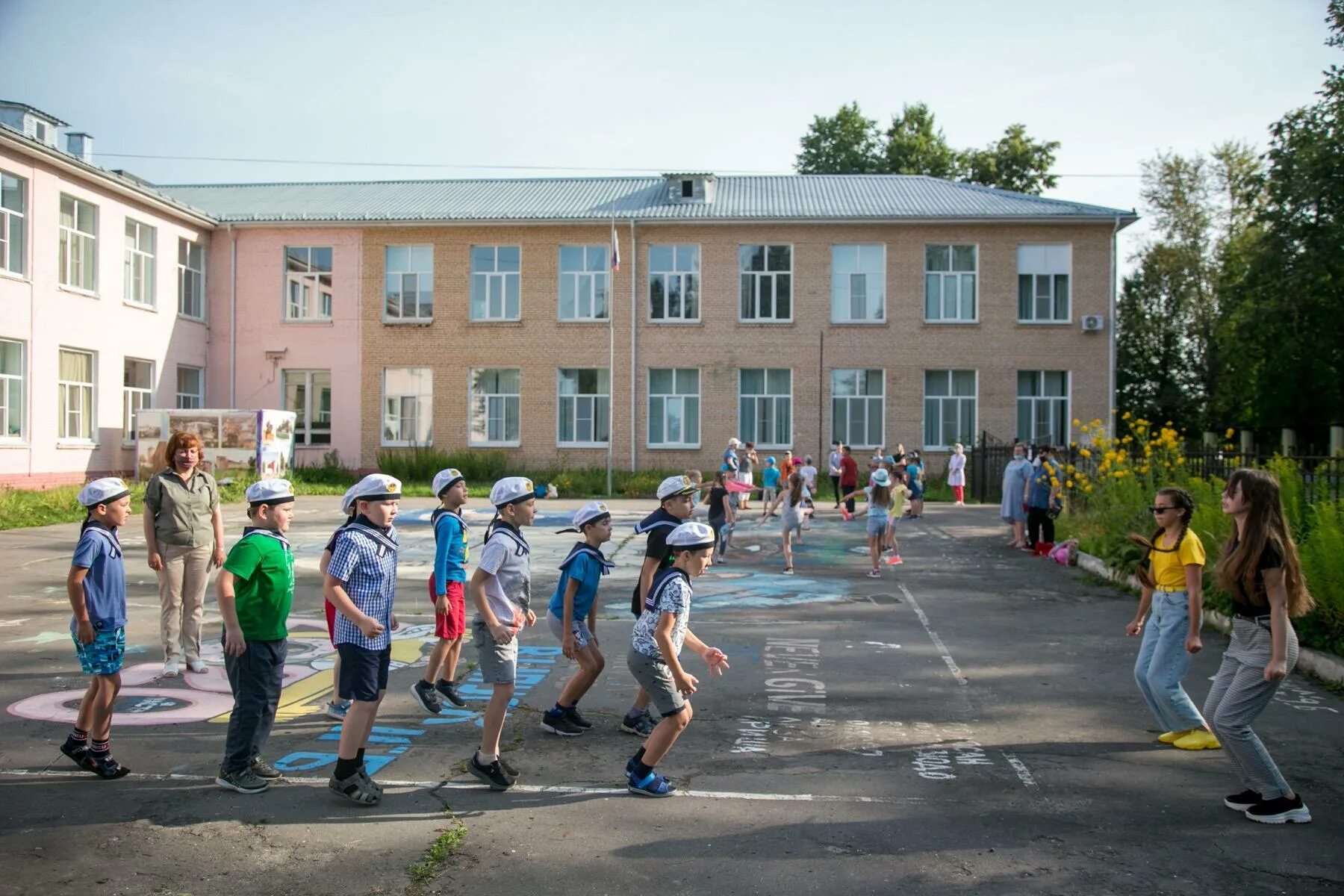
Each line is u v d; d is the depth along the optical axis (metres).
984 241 34.88
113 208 29.25
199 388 35.12
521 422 35.66
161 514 8.80
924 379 35.06
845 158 55.09
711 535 6.03
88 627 6.14
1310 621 9.80
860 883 4.90
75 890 4.75
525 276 35.56
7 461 25.08
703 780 6.38
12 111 27.39
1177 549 7.16
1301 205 34.22
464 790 6.16
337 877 4.93
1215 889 4.88
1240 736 5.80
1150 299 46.66
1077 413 34.72
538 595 13.98
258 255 35.66
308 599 13.26
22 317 25.45
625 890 4.80
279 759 6.75
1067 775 6.54
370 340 35.75
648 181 40.06
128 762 6.62
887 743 7.20
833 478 27.88
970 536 20.59
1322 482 11.62
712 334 35.31
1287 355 36.97
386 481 5.99
